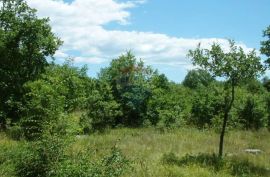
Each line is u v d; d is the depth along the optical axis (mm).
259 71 15742
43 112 18422
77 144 15977
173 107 30281
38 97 19078
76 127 14891
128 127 28859
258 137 25656
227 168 14164
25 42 23781
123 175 11289
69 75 24688
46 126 12672
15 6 23859
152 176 11758
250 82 16250
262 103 30938
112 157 11469
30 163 11195
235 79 16031
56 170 10797
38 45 23891
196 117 30625
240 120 29891
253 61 15656
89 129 24906
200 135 23828
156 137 21734
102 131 25469
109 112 26984
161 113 28734
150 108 29672
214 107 29781
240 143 21875
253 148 20734
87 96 26766
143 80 29953
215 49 15945
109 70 29891
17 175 11328
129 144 18703
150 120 29641
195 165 13906
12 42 23453
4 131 20859
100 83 28047
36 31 23781
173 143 19625
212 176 12727
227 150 18953
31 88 21203
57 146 11414
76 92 24750
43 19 24062
